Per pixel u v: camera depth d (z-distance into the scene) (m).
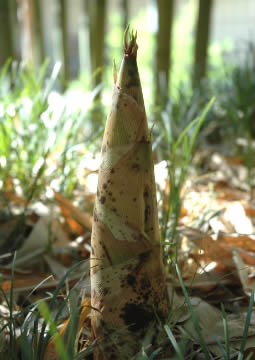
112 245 0.44
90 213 0.86
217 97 1.44
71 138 1.01
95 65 2.04
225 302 0.64
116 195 0.43
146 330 0.47
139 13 4.78
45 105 0.92
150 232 0.45
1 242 0.79
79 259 0.75
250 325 0.54
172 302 0.54
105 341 0.47
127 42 0.41
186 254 0.71
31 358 0.44
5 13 1.74
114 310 0.46
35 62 2.58
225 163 1.19
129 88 0.41
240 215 0.86
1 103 1.03
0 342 0.49
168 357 0.49
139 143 0.42
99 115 1.27
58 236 0.79
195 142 1.21
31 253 0.75
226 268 0.68
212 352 0.51
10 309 0.48
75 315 0.45
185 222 0.85
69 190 0.91
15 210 0.88
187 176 1.05
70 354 0.43
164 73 1.71
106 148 0.43
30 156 0.94
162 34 1.68
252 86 1.33
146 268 0.45
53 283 0.64
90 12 2.20
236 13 4.74
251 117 1.32
